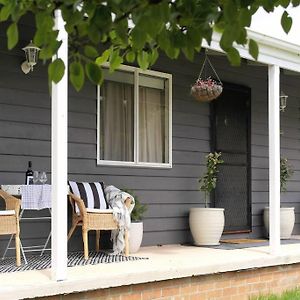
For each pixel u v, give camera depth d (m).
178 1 1.81
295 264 6.41
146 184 6.84
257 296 5.84
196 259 5.56
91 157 6.31
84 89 6.28
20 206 5.13
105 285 4.38
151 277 4.71
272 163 6.25
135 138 6.74
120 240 5.77
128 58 2.26
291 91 8.96
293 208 8.27
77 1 1.63
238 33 1.73
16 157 5.69
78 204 5.44
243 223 7.94
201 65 7.52
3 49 5.62
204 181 7.23
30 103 5.82
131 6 1.68
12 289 3.85
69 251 6.04
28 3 1.67
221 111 7.73
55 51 1.65
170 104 7.12
